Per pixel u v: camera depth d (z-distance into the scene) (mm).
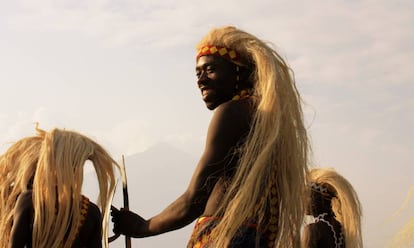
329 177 4281
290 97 2562
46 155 3115
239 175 2424
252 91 2686
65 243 3094
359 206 4332
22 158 3314
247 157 2443
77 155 3160
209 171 2498
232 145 2506
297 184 2555
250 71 2693
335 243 4086
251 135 2504
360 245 4297
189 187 2518
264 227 2498
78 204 3133
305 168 2596
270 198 2523
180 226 2545
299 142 2568
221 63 2666
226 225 2408
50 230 3062
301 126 2592
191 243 2553
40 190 3086
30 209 3107
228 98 2680
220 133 2508
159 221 2576
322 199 4219
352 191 4328
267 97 2516
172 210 2539
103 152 3291
